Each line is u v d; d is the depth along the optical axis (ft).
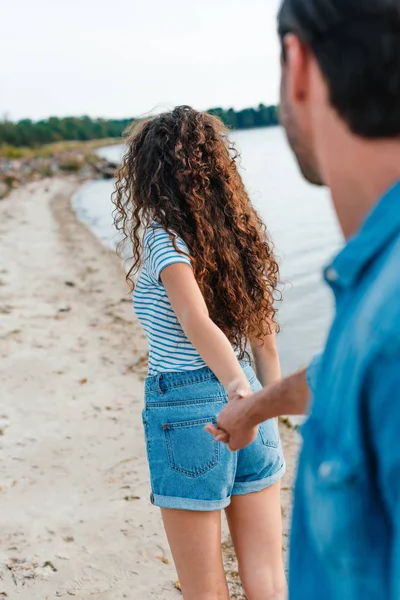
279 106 3.36
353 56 2.68
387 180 2.79
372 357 2.47
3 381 17.94
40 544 11.08
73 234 52.03
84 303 27.09
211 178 7.04
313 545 3.05
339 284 2.84
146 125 7.11
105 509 12.09
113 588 10.08
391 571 2.52
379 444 2.48
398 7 2.60
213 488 6.63
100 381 17.97
